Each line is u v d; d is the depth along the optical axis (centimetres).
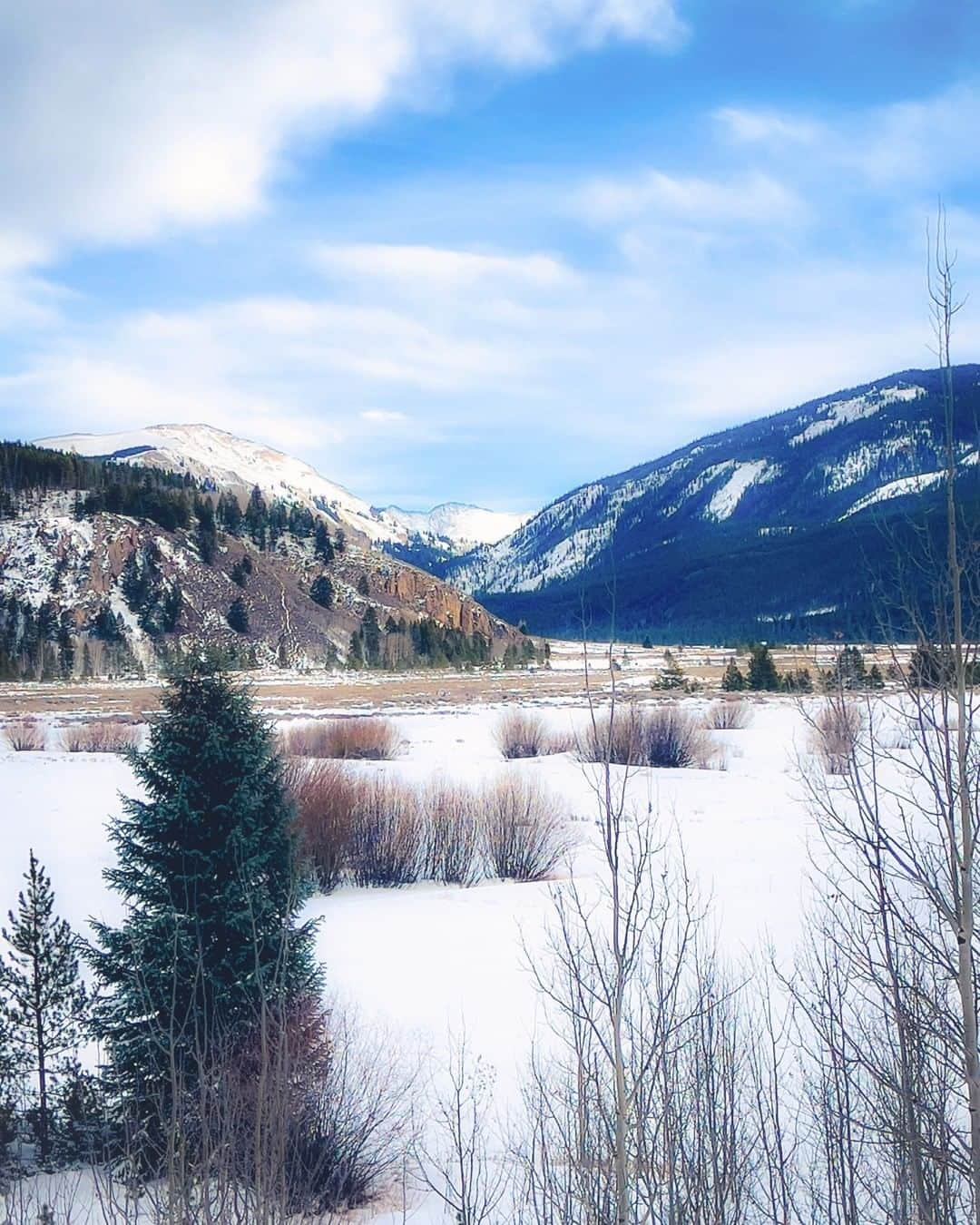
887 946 483
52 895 836
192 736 841
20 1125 777
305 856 1509
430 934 1352
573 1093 745
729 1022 787
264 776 862
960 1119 606
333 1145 732
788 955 1012
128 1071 768
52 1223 630
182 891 808
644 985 752
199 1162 661
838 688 512
